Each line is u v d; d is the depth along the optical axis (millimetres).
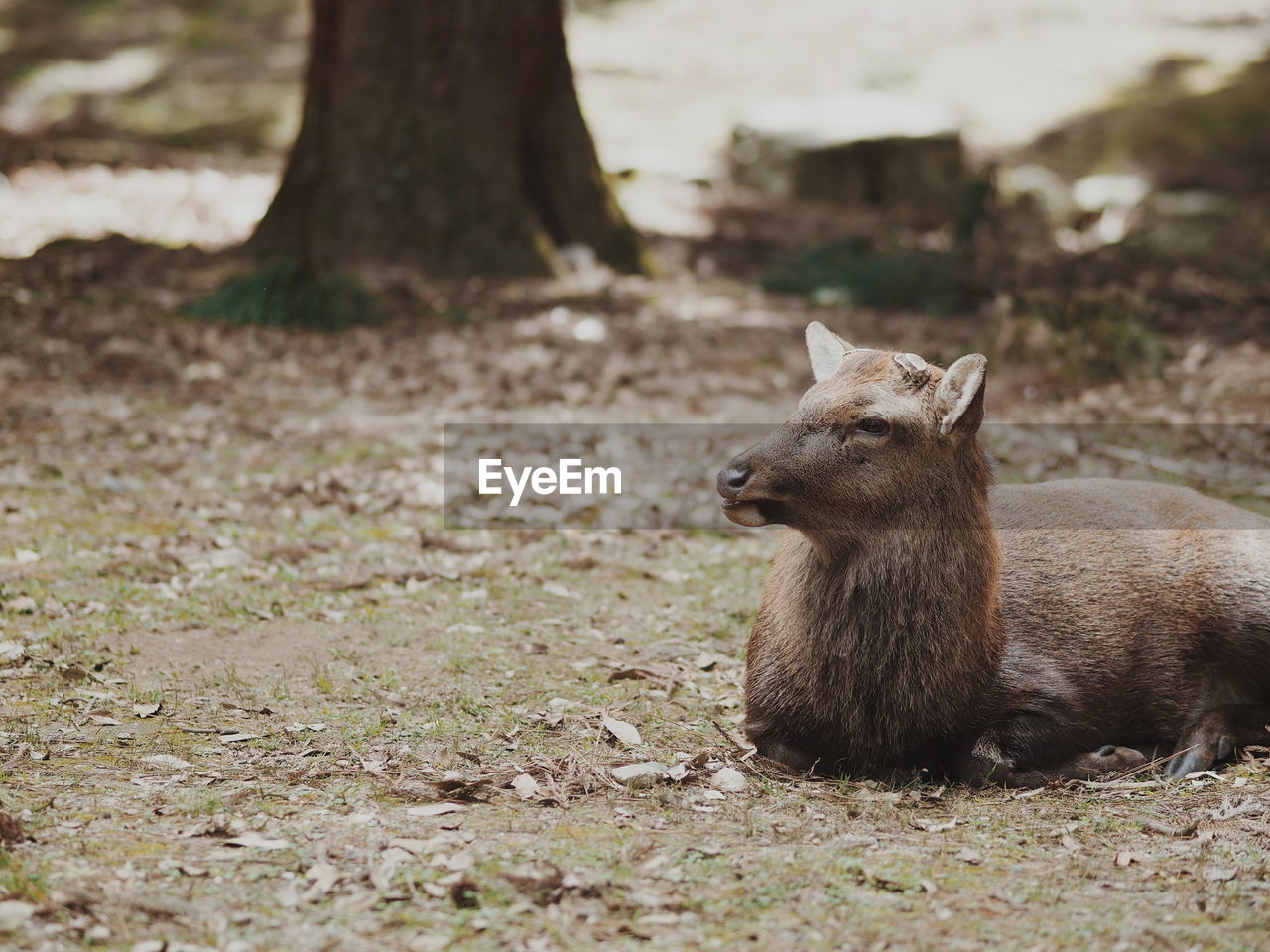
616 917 3822
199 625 6902
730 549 8742
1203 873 4230
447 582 7883
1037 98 28000
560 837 4414
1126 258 19219
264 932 3670
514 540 8805
